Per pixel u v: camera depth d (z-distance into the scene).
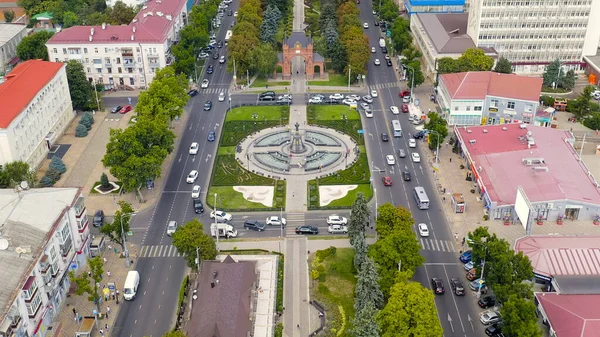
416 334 185.38
